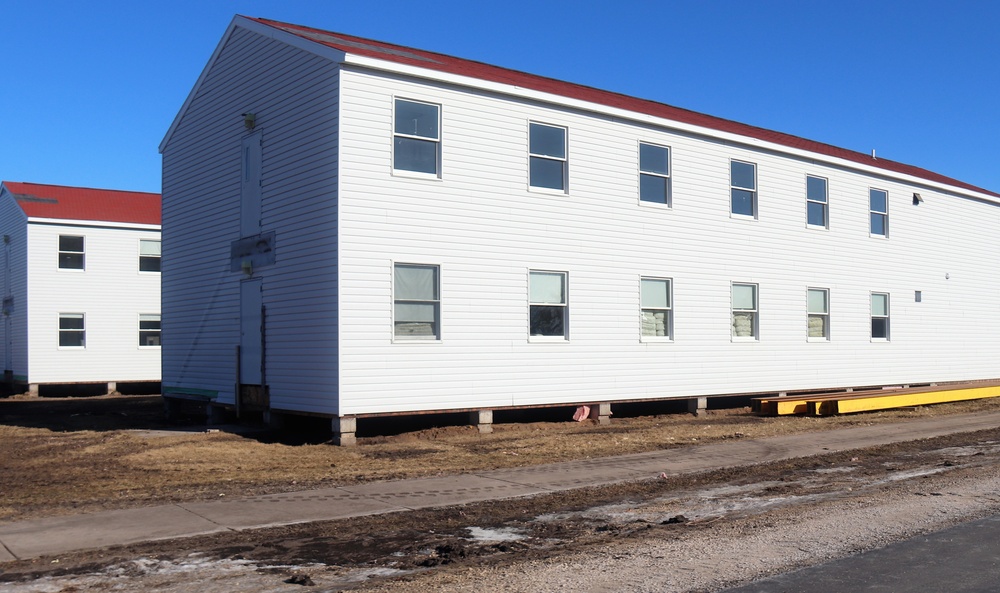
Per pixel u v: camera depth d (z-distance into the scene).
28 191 34.66
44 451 15.30
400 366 16.25
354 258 15.73
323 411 15.93
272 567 7.79
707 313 21.53
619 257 19.73
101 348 33.00
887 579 7.02
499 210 17.75
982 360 30.23
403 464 13.69
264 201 18.14
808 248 24.16
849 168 25.47
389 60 16.22
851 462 14.27
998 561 7.56
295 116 17.12
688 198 21.23
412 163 16.64
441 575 7.35
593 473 13.01
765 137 24.56
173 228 22.16
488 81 17.50
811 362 24.06
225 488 11.70
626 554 7.97
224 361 19.50
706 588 6.81
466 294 17.19
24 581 7.37
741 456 14.82
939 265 28.64
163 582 7.32
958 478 12.32
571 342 18.80
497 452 14.96
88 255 32.91
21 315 32.56
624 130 19.98
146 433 17.66
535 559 7.88
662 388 20.44
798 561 7.62
